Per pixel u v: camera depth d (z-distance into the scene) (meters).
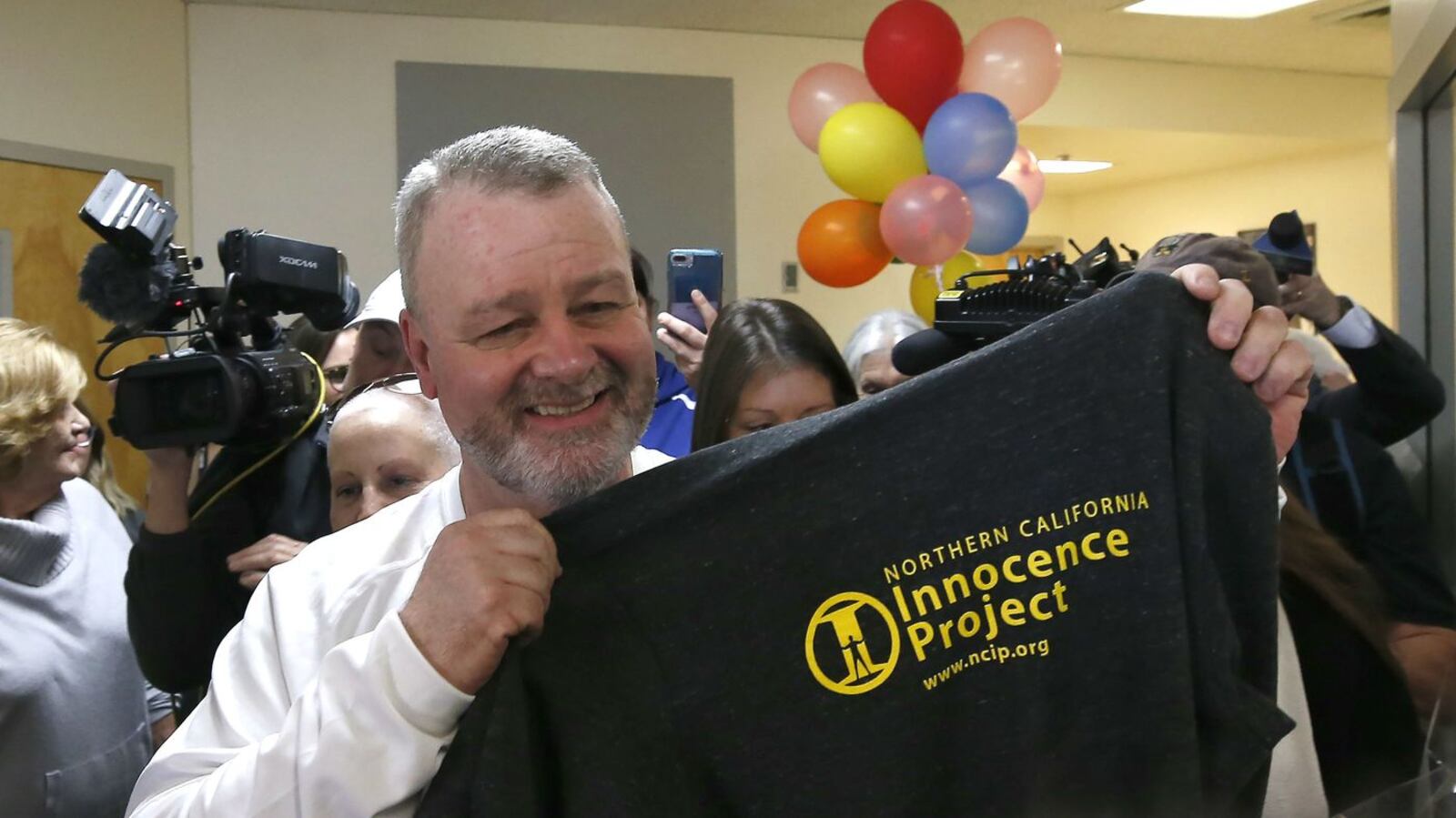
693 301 2.17
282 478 1.60
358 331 1.97
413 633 0.81
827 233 3.74
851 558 0.85
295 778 0.81
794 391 1.53
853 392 1.62
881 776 0.82
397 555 1.13
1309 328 5.17
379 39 4.57
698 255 2.24
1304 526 1.12
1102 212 8.17
